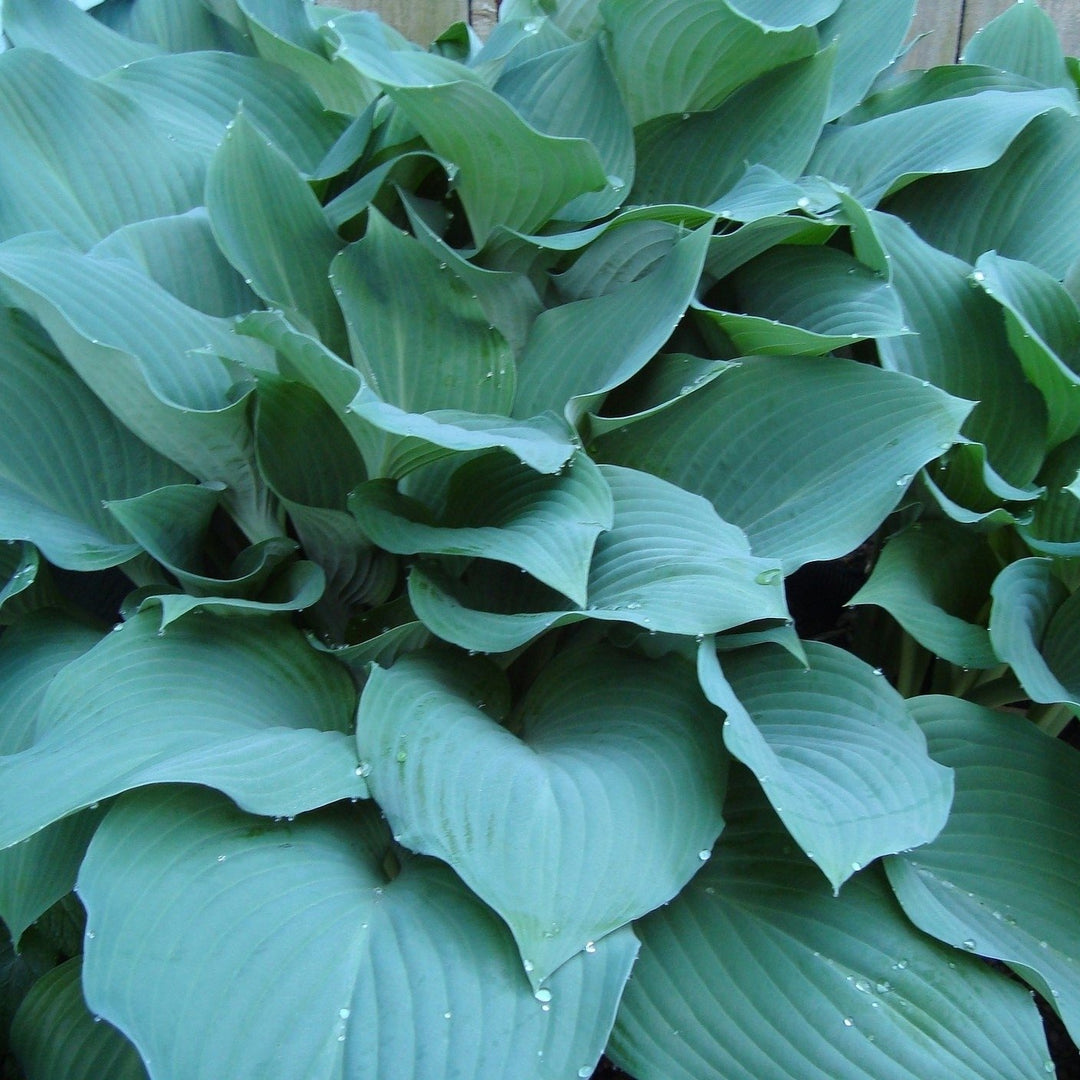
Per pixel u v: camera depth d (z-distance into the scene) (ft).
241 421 2.72
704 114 3.40
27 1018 2.51
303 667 2.62
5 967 2.70
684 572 2.47
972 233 3.33
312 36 3.59
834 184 3.16
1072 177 3.26
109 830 2.25
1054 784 2.54
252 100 3.43
